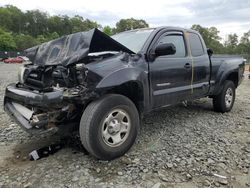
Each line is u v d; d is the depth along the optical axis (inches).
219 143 166.2
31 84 148.9
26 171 128.0
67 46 143.3
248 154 151.2
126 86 146.2
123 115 140.7
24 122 139.7
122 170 129.6
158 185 117.3
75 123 139.9
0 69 993.5
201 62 203.5
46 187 115.2
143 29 187.8
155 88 163.5
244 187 118.3
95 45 142.2
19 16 4525.1
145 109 157.9
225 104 238.8
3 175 124.6
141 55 156.3
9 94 151.3
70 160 138.5
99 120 129.4
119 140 139.9
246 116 233.8
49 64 139.8
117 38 190.1
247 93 370.3
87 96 126.9
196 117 224.7
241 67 255.9
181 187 116.5
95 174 125.6
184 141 167.9
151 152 150.0
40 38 3644.2
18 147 156.6
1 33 3238.2
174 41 185.8
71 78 132.0
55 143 160.6
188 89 190.9
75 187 115.3
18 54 2561.5
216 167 134.3
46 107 128.9
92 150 130.4
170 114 232.7
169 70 171.8
